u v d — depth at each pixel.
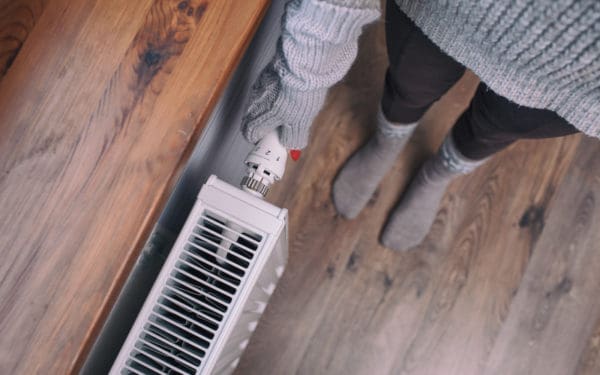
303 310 1.21
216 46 0.51
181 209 0.76
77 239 0.47
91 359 0.59
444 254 1.25
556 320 1.24
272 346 1.19
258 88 0.63
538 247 1.26
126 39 0.50
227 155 0.87
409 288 1.23
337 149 1.26
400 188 1.27
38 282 0.46
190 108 0.50
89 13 0.49
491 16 0.50
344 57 0.56
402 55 0.72
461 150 0.95
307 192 1.25
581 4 0.42
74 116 0.48
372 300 1.22
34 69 0.48
